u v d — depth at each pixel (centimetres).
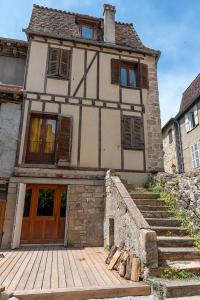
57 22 1086
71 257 602
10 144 824
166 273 423
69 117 888
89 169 858
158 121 984
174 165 1617
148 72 1051
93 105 934
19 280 420
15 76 1001
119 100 969
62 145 848
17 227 733
